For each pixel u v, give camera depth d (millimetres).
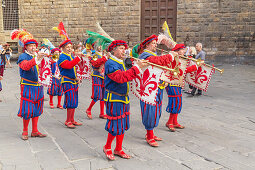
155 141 4590
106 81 3791
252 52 20734
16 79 13453
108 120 3842
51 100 7344
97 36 4445
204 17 21688
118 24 24094
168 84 5234
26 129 4773
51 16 26062
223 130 5363
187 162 3811
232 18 21047
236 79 12883
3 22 27188
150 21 23250
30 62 4223
